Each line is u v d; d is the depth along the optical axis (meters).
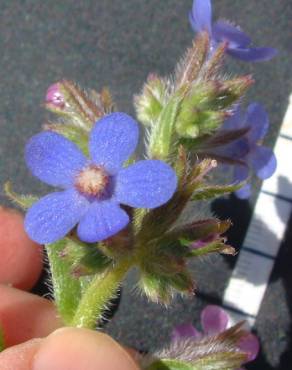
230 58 0.11
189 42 0.11
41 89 0.11
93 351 0.06
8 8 0.11
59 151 0.06
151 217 0.06
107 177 0.05
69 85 0.07
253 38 0.11
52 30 0.11
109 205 0.05
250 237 0.11
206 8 0.07
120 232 0.06
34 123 0.11
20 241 0.10
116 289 0.07
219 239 0.06
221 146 0.07
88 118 0.07
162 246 0.06
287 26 0.11
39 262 0.10
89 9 0.11
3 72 0.11
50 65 0.11
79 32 0.11
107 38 0.11
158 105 0.07
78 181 0.05
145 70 0.11
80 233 0.05
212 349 0.07
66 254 0.06
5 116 0.11
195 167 0.06
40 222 0.05
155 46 0.11
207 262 0.11
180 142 0.07
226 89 0.07
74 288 0.07
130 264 0.06
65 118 0.07
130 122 0.05
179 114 0.06
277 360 0.11
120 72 0.11
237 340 0.08
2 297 0.09
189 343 0.07
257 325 0.11
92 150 0.05
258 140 0.07
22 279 0.10
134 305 0.11
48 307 0.10
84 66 0.11
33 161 0.06
